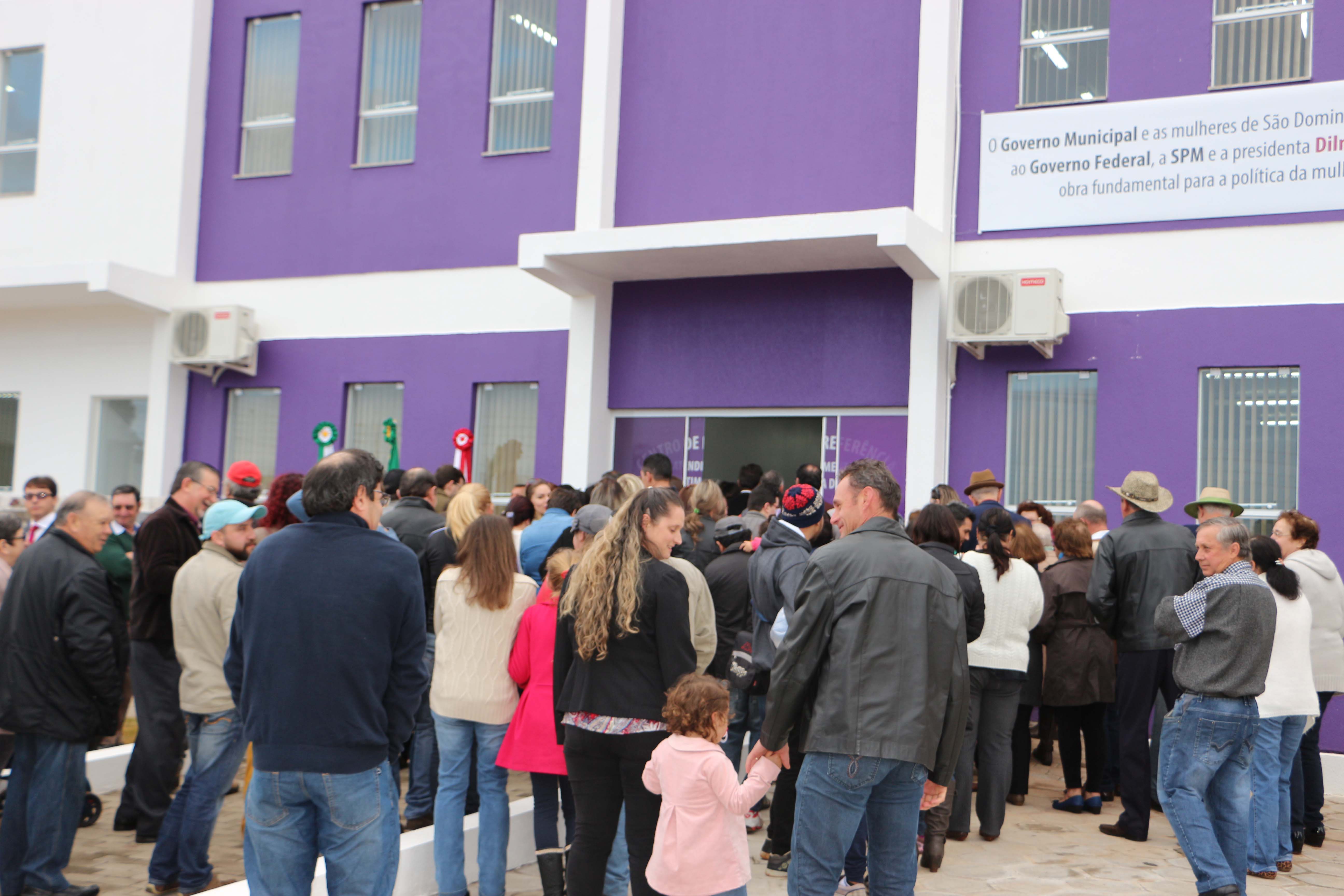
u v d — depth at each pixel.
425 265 11.31
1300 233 8.54
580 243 9.65
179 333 11.71
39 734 4.82
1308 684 5.75
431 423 11.17
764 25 10.26
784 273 10.15
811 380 9.97
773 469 10.20
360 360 11.49
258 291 11.94
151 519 5.71
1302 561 6.42
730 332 10.29
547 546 6.34
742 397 10.20
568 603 4.29
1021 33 9.51
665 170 10.50
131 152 12.32
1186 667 5.07
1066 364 9.13
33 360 12.75
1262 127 8.67
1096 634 6.77
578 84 10.80
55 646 4.84
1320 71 8.56
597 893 4.21
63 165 12.55
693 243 9.30
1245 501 8.61
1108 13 9.27
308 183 11.81
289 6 12.02
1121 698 6.43
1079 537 6.98
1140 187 9.00
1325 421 8.35
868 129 9.84
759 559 5.65
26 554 4.93
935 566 4.02
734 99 10.31
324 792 3.49
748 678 5.43
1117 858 5.96
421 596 3.76
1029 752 7.11
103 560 7.16
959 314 9.01
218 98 12.25
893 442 9.79
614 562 4.21
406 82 11.60
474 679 4.99
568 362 10.60
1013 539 6.70
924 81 9.55
